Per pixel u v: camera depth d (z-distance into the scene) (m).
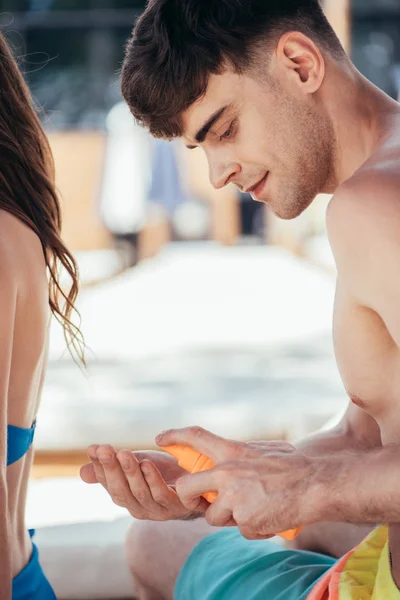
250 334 7.03
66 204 10.63
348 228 1.33
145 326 7.40
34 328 1.60
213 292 9.36
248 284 9.94
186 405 4.46
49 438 3.63
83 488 2.86
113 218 10.09
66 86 12.34
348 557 1.50
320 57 1.52
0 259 1.51
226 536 1.81
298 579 1.59
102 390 4.96
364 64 12.69
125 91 1.55
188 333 7.08
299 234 12.64
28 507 2.66
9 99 1.73
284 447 1.49
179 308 8.34
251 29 1.49
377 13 12.55
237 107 1.51
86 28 12.29
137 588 2.00
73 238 10.72
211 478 1.41
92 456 1.50
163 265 11.72
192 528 1.91
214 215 13.86
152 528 1.93
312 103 1.53
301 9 1.54
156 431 3.76
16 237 1.58
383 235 1.29
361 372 1.44
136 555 1.94
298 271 11.06
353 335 1.42
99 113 12.27
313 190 1.58
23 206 1.67
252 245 14.54
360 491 1.27
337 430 1.85
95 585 2.24
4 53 1.74
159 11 1.52
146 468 1.50
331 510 1.30
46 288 1.64
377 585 1.39
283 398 4.70
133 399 4.67
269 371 5.59
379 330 1.40
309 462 1.38
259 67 1.50
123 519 2.42
